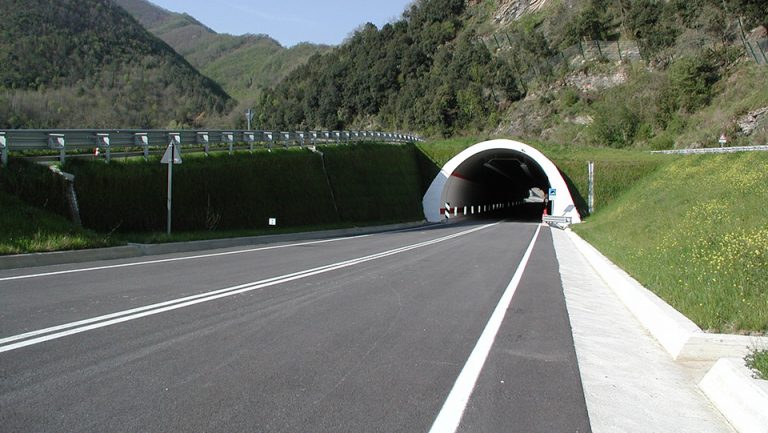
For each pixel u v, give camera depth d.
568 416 4.47
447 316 8.11
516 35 96.88
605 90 73.62
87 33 94.38
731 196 17.02
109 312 7.54
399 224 37.84
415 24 110.44
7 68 73.31
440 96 83.69
